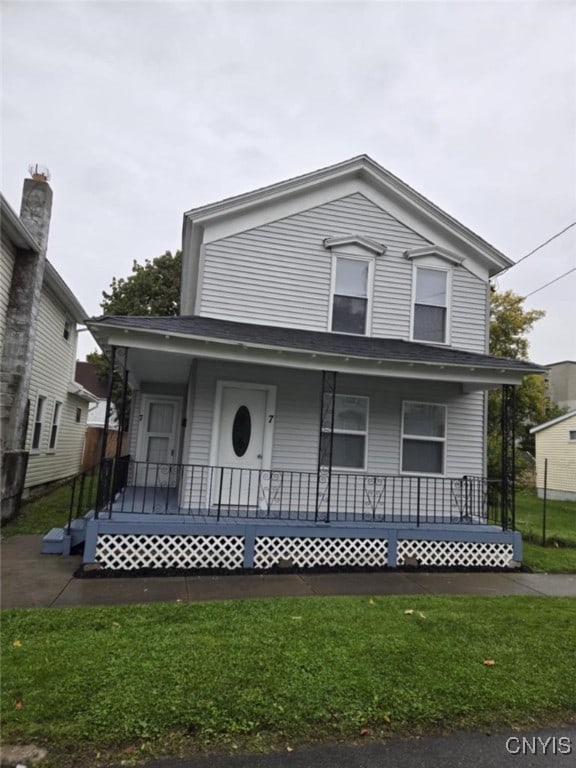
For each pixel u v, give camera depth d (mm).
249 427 8188
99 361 23609
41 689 2938
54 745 2455
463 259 9727
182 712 2770
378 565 7012
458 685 3285
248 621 4359
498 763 2547
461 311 9625
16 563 6242
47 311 12117
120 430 7012
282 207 8969
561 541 9492
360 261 9273
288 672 3338
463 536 7316
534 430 22734
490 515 11164
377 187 9477
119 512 6891
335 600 5215
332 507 8367
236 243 8680
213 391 8000
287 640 3928
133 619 4289
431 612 4902
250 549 6574
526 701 3129
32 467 11703
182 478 7711
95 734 2537
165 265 22109
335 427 8578
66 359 14578
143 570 6105
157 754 2447
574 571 7328
